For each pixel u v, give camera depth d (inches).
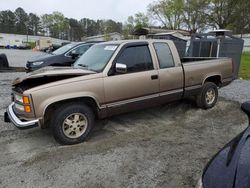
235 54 401.4
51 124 153.5
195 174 125.3
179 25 1849.2
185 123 200.5
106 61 168.6
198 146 157.1
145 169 129.6
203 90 224.7
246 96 291.3
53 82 149.7
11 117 155.5
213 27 1592.0
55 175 124.6
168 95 196.4
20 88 157.1
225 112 226.1
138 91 177.8
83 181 119.6
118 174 125.2
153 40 190.7
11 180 120.7
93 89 157.9
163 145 157.6
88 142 163.3
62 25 3631.9
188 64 208.8
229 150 83.1
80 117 159.8
